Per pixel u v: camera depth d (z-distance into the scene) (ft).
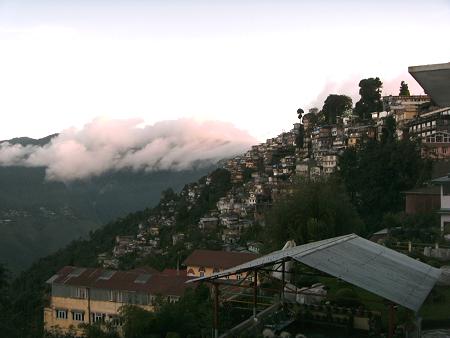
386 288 39.34
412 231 140.05
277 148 580.30
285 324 50.08
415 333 49.06
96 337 73.00
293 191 119.55
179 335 45.09
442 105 38.19
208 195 510.99
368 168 234.99
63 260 343.87
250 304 57.06
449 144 249.96
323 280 70.38
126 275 183.83
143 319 50.47
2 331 125.80
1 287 151.23
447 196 143.74
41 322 185.57
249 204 410.93
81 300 182.80
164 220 477.36
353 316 50.03
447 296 70.03
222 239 324.19
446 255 104.63
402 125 321.11
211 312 52.65
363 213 227.40
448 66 30.94
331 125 467.52
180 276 179.01
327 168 371.76
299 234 108.47
